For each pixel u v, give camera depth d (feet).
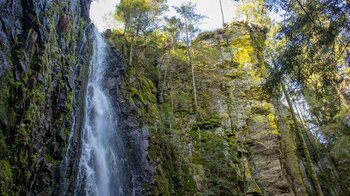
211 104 82.64
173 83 86.17
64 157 36.68
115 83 64.85
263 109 79.82
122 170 56.65
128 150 58.70
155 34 89.04
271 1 39.40
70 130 38.45
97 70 65.36
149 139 61.62
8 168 26.08
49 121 34.17
